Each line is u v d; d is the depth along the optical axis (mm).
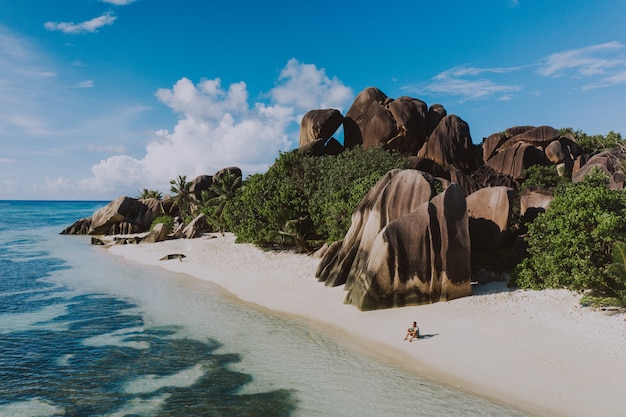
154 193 89750
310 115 58688
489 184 53500
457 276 21578
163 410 12773
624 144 56562
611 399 12344
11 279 33375
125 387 14367
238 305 24547
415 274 21453
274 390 13930
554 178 52281
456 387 13820
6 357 17109
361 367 15562
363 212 27188
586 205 21344
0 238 67875
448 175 51000
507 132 60000
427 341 17328
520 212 32000
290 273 30500
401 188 24844
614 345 15336
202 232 57844
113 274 35094
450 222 22031
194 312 23312
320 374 15055
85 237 70062
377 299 21531
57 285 31016
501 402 12773
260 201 39938
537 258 22562
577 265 20484
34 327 21047
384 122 56031
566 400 12555
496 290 22594
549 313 18875
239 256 38625
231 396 13578
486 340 16828
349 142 59250
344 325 20047
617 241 19016
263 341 18500
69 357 17078
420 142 57219
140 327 20875
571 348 15500
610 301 18109
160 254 44688
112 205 71875
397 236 21609
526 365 14695
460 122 57469
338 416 12172
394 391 13648
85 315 23094
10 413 12648
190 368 15836
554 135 56875
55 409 12898
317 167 45375
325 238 35875
